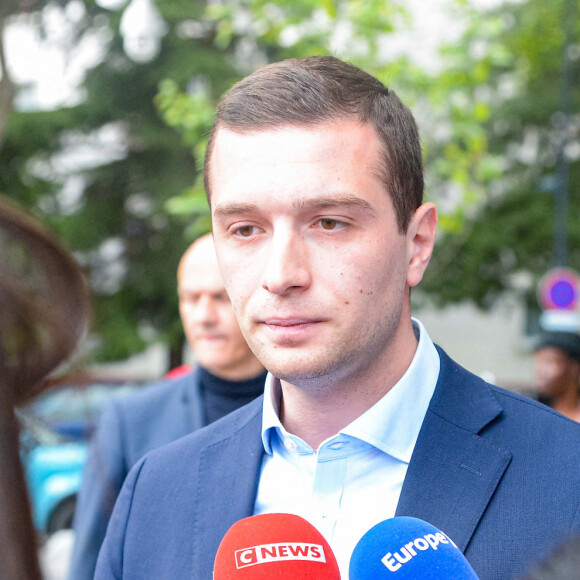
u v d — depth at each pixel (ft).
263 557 4.19
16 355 2.74
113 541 5.62
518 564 4.44
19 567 2.50
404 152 4.90
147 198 47.91
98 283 46.57
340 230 4.66
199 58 44.73
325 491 4.98
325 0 22.31
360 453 4.99
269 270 4.57
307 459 5.14
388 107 4.91
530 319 72.84
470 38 23.98
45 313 2.74
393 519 4.08
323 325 4.64
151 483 5.61
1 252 2.75
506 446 4.84
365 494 4.95
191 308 9.50
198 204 24.29
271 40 24.68
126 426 9.07
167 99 24.97
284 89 4.74
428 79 23.56
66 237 45.16
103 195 48.16
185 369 13.08
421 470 4.81
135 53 46.50
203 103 24.57
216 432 5.69
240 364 9.28
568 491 4.59
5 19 10.52
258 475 5.30
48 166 47.19
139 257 47.78
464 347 74.13
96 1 44.96
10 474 2.56
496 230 50.75
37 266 2.81
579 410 14.71
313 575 4.14
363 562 3.92
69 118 45.57
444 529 4.60
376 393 4.99
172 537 5.32
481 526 4.59
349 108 4.72
